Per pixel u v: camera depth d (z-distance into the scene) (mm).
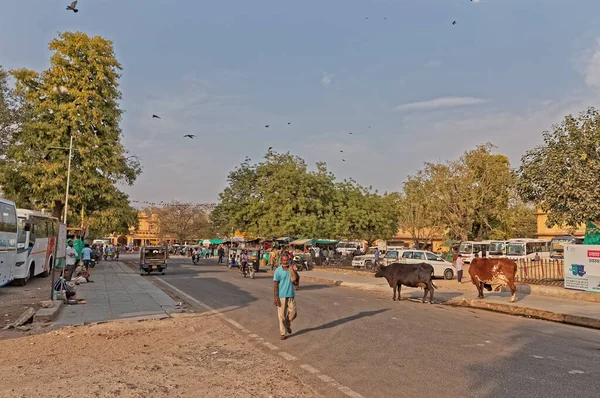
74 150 30281
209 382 6500
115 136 32844
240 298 17234
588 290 16672
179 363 7617
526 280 22094
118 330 10531
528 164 21062
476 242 44688
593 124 19484
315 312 13531
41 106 30234
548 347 8836
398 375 6773
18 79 30734
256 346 8938
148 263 30594
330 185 47656
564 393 5957
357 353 8227
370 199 51094
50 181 29391
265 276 30344
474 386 6242
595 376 6762
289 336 9898
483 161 47250
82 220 31625
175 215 88750
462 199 46625
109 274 28641
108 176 32188
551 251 41281
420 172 49500
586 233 19406
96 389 6133
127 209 34844
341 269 35500
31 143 30188
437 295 18797
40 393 5957
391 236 54000
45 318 11500
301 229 42750
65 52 31219
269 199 45531
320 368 7207
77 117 30219
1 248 17516
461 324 11531
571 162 19500
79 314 12742
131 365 7473
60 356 8102
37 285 20969
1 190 31844
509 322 12195
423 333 10156
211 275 30641
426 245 59969
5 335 9977
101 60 31812
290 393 5977
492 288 16609
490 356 7969
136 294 17703
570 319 12750
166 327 11000
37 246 23078
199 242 79750
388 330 10523
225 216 49781
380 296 18734
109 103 32438
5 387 6227
